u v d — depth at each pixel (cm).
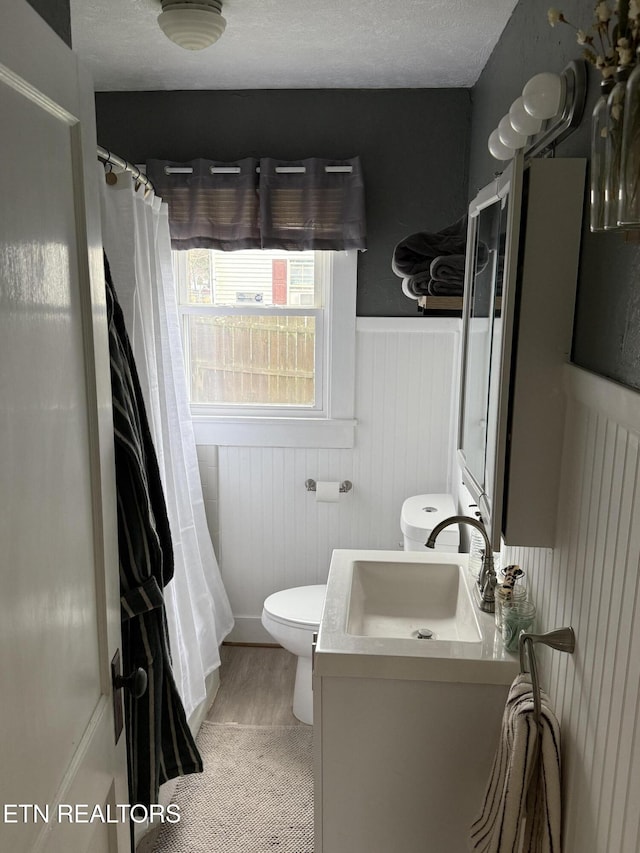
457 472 313
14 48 90
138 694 136
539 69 182
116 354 167
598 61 93
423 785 184
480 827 159
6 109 89
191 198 309
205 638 300
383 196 314
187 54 262
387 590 234
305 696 291
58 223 108
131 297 224
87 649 122
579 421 136
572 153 150
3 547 89
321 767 186
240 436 337
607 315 125
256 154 313
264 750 275
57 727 107
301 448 337
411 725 181
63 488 110
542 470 151
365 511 342
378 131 309
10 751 90
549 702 148
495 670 174
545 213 141
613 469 116
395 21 229
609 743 117
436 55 262
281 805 247
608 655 118
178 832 236
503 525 154
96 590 127
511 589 180
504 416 147
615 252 122
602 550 122
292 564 350
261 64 274
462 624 212
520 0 207
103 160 206
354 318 322
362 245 307
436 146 308
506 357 145
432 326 320
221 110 311
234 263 333
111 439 133
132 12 220
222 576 353
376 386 329
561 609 149
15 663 92
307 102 308
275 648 354
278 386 342
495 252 163
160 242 288
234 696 312
